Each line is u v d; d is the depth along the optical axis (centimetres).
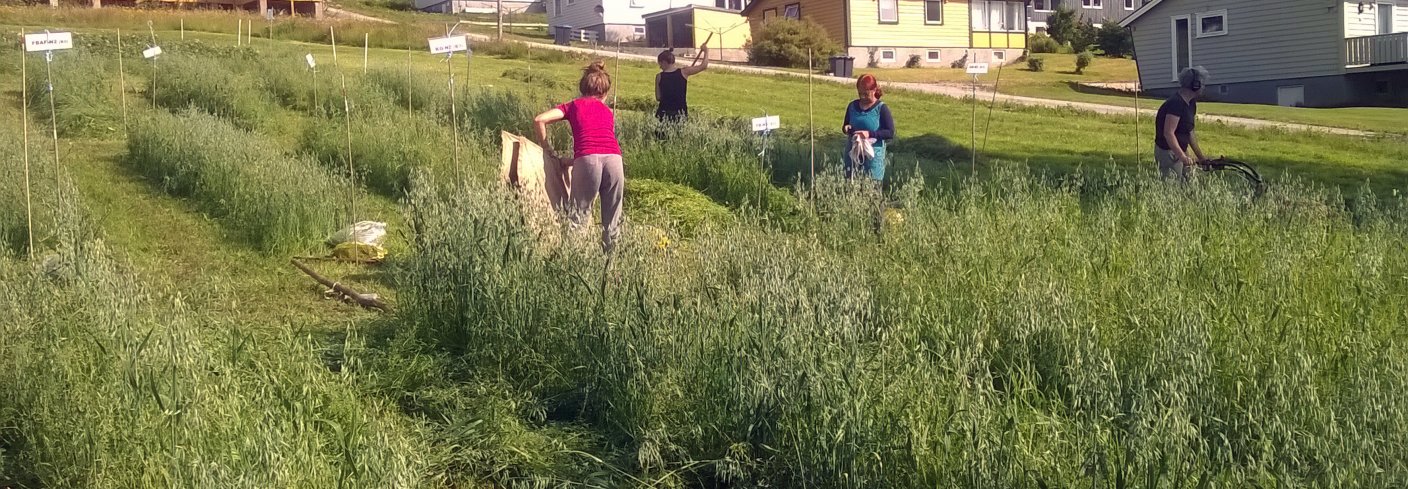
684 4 5278
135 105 1470
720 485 459
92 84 1476
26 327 452
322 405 450
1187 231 723
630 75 2550
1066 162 1559
